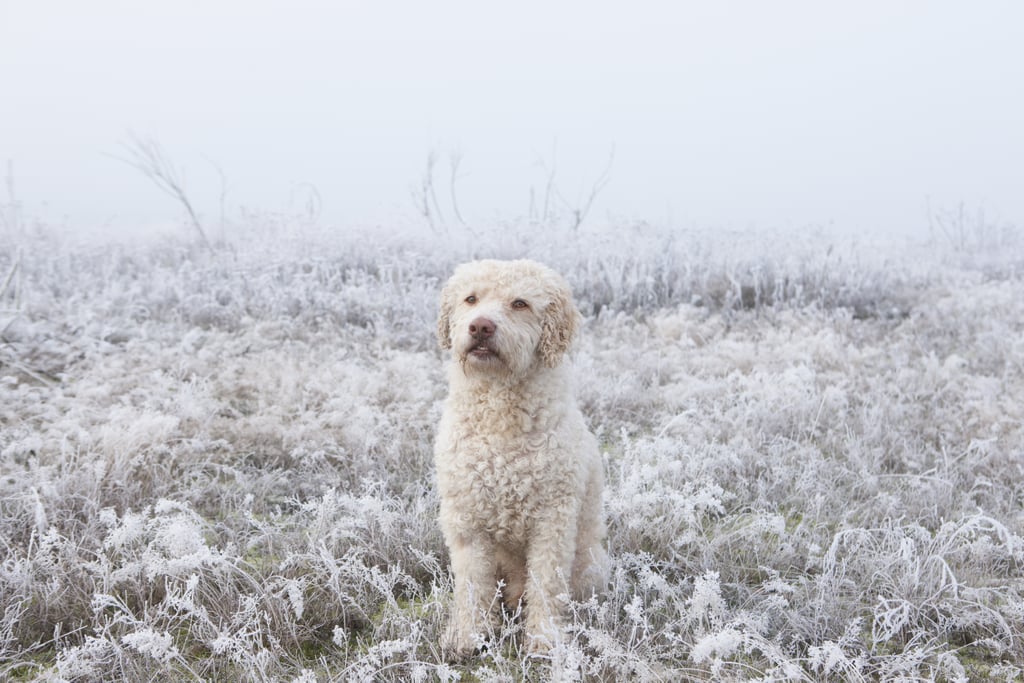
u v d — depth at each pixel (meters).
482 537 3.32
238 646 2.82
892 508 4.31
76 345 7.07
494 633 3.27
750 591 3.62
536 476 3.13
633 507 4.00
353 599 3.32
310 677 2.67
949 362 7.13
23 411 5.49
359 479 4.64
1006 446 5.25
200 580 3.44
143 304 8.74
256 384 6.20
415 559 3.81
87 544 3.74
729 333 8.52
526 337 3.24
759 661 3.17
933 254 14.66
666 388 6.50
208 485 4.59
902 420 5.90
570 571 3.33
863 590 3.63
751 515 4.43
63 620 3.23
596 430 5.79
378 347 7.40
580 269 10.20
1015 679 3.08
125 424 4.93
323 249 10.87
